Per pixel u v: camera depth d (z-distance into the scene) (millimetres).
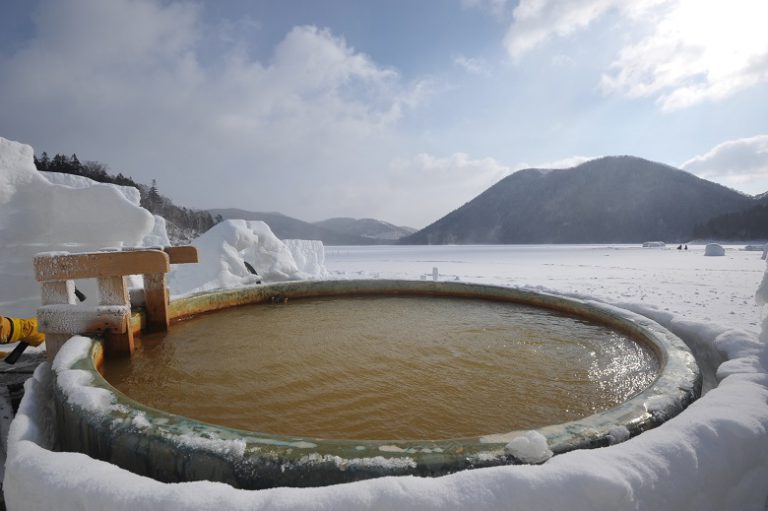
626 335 2754
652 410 1308
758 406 1271
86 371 1623
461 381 2082
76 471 978
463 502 867
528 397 1892
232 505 848
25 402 1571
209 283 5617
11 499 1046
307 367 2295
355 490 875
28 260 3100
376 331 3096
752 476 1157
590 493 892
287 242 11000
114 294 2252
